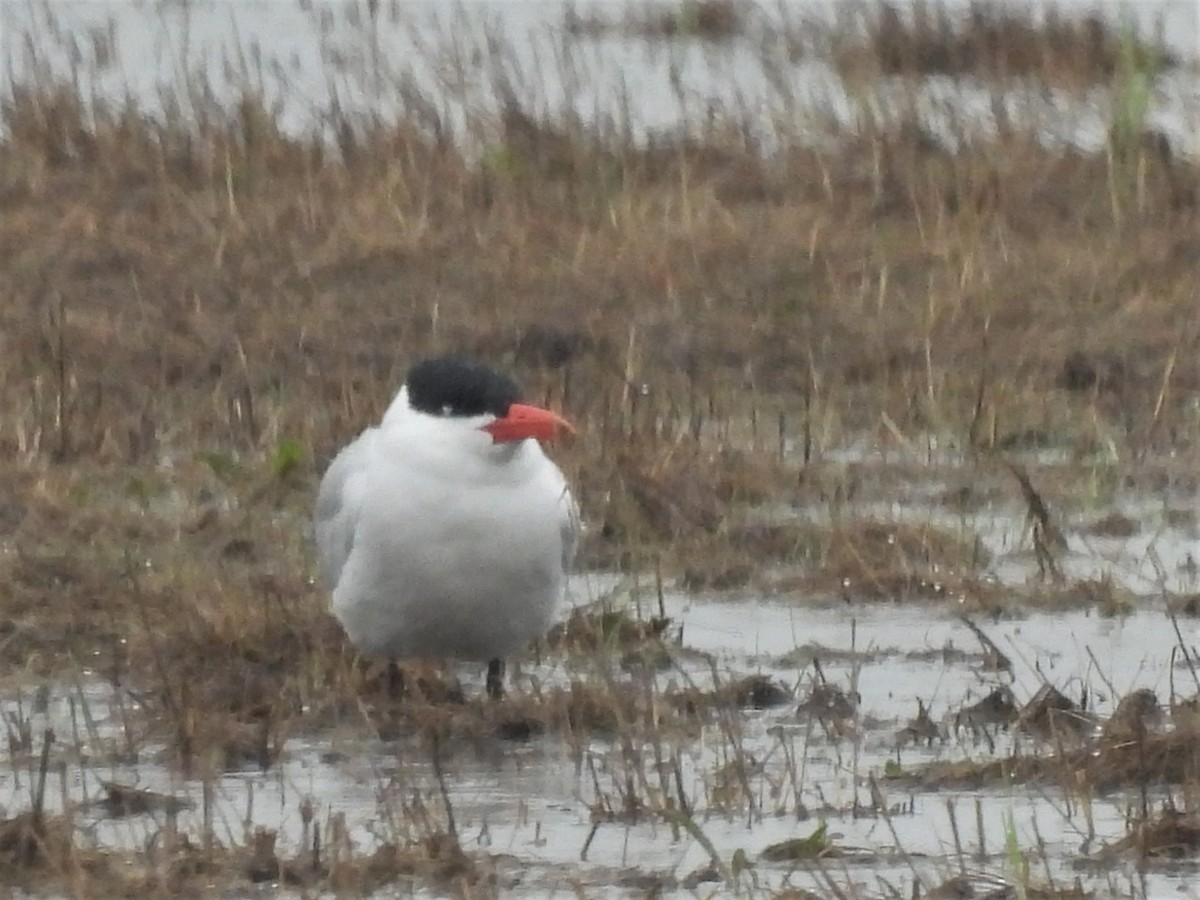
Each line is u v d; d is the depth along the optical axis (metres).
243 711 10.70
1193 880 8.80
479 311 17.69
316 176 20.75
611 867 8.96
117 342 16.83
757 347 17.03
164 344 16.84
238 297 18.00
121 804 9.61
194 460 14.45
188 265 18.67
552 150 21.31
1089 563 13.21
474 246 19.00
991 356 16.75
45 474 14.08
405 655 10.98
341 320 17.48
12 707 10.91
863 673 11.45
